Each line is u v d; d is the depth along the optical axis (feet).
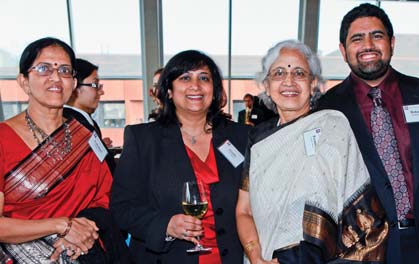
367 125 5.16
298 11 21.94
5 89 20.89
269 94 4.91
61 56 4.42
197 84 5.10
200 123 5.47
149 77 21.90
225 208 5.05
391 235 4.88
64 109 5.96
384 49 5.12
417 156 4.92
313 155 4.25
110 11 20.89
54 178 4.42
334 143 4.25
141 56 21.95
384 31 5.16
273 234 4.30
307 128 4.49
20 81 4.45
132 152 5.16
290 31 22.17
